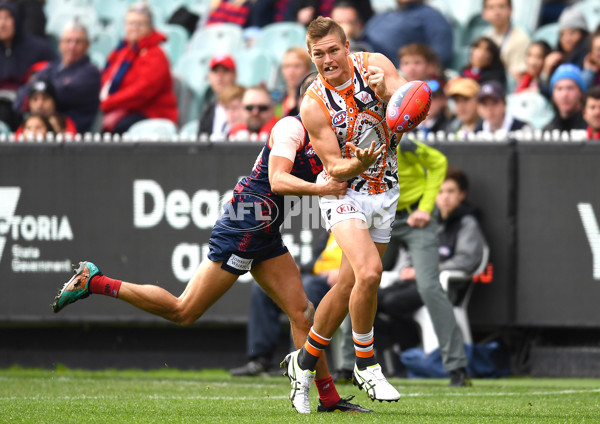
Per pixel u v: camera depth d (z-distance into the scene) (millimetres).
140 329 29594
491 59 34156
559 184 26312
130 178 28438
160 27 43125
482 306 26719
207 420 14734
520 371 27141
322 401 16406
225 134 31469
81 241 28719
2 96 39562
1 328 30484
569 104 29047
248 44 41188
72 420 14727
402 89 14828
